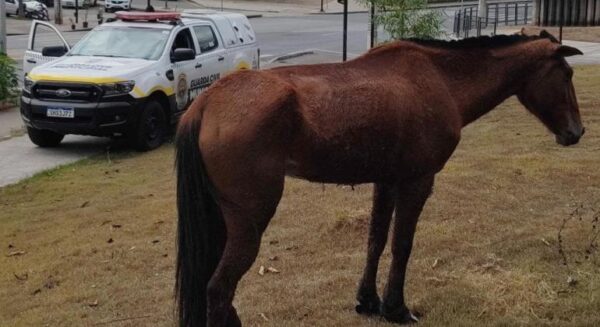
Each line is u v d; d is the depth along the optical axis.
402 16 12.78
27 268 6.66
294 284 5.85
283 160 4.09
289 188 8.48
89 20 43.31
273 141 4.01
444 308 5.30
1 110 16.05
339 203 7.80
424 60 4.66
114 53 12.45
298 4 59.78
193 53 12.55
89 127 11.33
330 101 4.19
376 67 4.50
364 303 5.23
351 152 4.26
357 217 7.07
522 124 11.70
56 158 11.47
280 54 25.98
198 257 4.16
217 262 4.25
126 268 6.45
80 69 11.62
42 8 44.22
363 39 31.53
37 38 32.06
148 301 5.75
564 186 8.23
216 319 4.10
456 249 6.41
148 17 13.14
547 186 8.23
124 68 11.67
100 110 11.27
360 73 4.41
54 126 11.45
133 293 5.91
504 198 7.81
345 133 4.20
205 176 4.11
